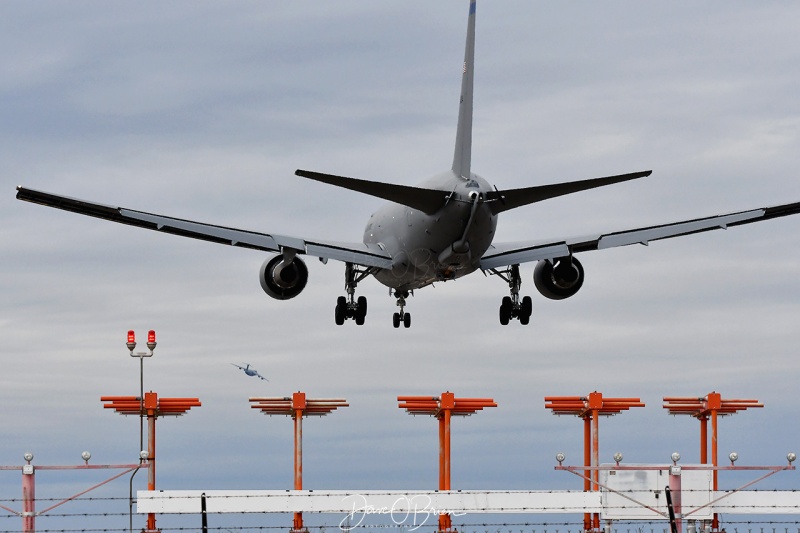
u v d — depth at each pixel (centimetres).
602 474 11962
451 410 12756
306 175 14200
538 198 14938
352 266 18525
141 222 14462
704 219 15838
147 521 11219
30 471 10281
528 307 17950
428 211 15512
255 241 15200
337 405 12912
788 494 11662
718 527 12900
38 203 13762
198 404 13038
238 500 11100
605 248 16200
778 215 15675
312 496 11131
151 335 11781
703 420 15350
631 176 14012
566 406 13912
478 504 11100
